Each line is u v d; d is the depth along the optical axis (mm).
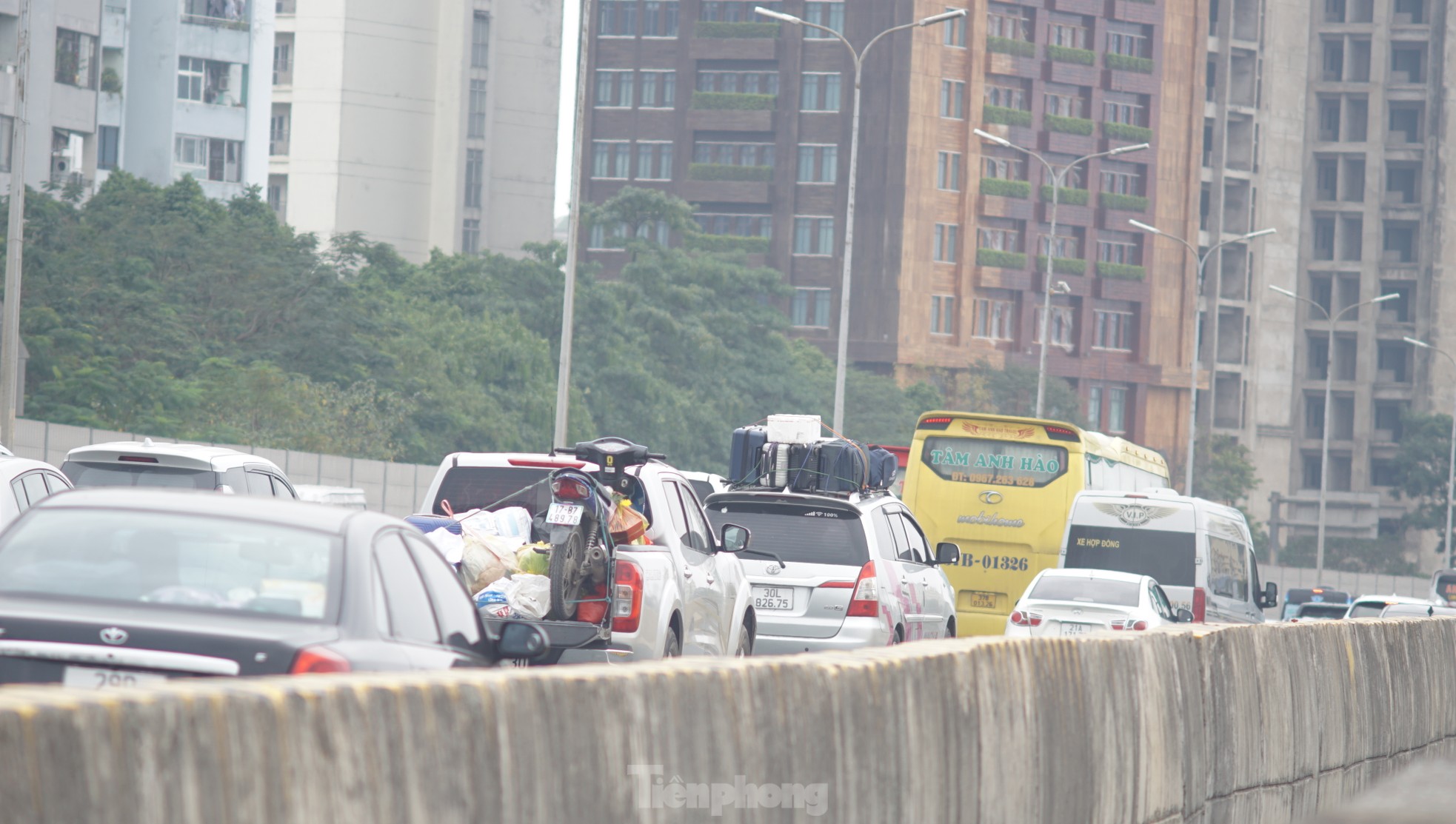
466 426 177500
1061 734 23344
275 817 11609
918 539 55875
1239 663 31312
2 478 39062
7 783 10016
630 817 14625
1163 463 116500
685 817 15258
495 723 13359
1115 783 25281
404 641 20281
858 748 17859
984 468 80125
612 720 14562
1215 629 30750
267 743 11609
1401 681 41531
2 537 19828
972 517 79938
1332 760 36094
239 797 11383
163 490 20906
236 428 140000
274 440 141500
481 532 34625
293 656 18094
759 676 16469
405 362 179625
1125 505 74812
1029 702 22297
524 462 37656
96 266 152000
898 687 18797
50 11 185625
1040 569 79375
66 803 10320
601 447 37688
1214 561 74375
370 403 160375
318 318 169875
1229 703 30625
